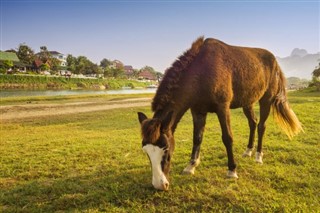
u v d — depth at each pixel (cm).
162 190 423
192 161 524
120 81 9256
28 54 9025
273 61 613
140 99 3073
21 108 2078
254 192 426
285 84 643
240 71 508
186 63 461
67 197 420
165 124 382
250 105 589
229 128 484
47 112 1905
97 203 405
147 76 14100
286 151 648
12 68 7775
